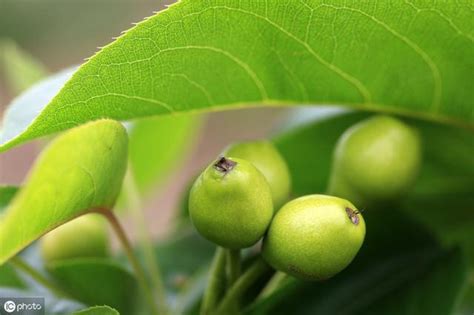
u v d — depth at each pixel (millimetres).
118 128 291
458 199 361
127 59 301
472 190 359
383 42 315
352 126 351
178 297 362
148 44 301
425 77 325
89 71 298
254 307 318
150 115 317
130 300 340
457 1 303
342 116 355
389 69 323
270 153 316
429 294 328
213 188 293
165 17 298
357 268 338
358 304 332
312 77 323
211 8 301
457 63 320
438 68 322
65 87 296
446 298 323
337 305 332
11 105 314
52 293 340
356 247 297
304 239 295
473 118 335
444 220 362
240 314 318
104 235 352
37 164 270
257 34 310
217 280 316
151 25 298
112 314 291
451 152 353
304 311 331
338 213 295
